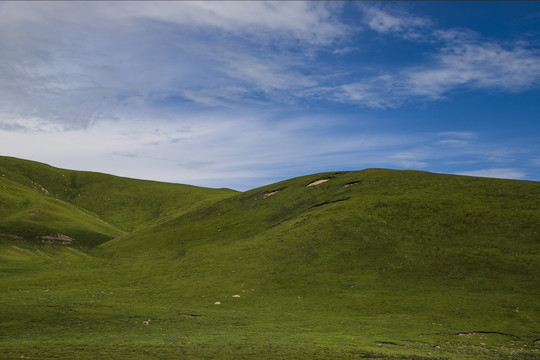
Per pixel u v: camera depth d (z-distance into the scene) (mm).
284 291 63656
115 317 48531
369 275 67125
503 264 64812
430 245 73688
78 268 84188
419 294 59312
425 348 39094
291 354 34938
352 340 40969
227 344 38094
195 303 58906
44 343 36188
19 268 81875
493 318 49844
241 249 85062
